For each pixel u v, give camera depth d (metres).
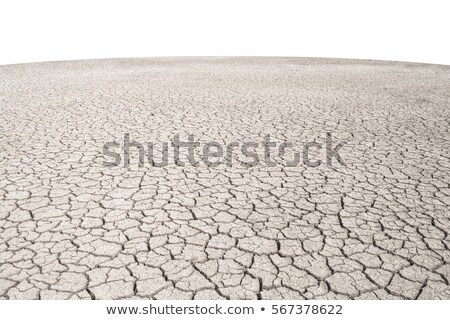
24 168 3.63
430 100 6.39
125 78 8.61
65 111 5.68
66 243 2.52
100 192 3.19
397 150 4.15
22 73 9.38
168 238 2.58
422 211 2.92
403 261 2.37
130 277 2.23
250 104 6.12
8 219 2.77
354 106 6.00
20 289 2.12
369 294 2.12
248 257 2.40
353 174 3.56
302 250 2.47
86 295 2.09
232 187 3.30
